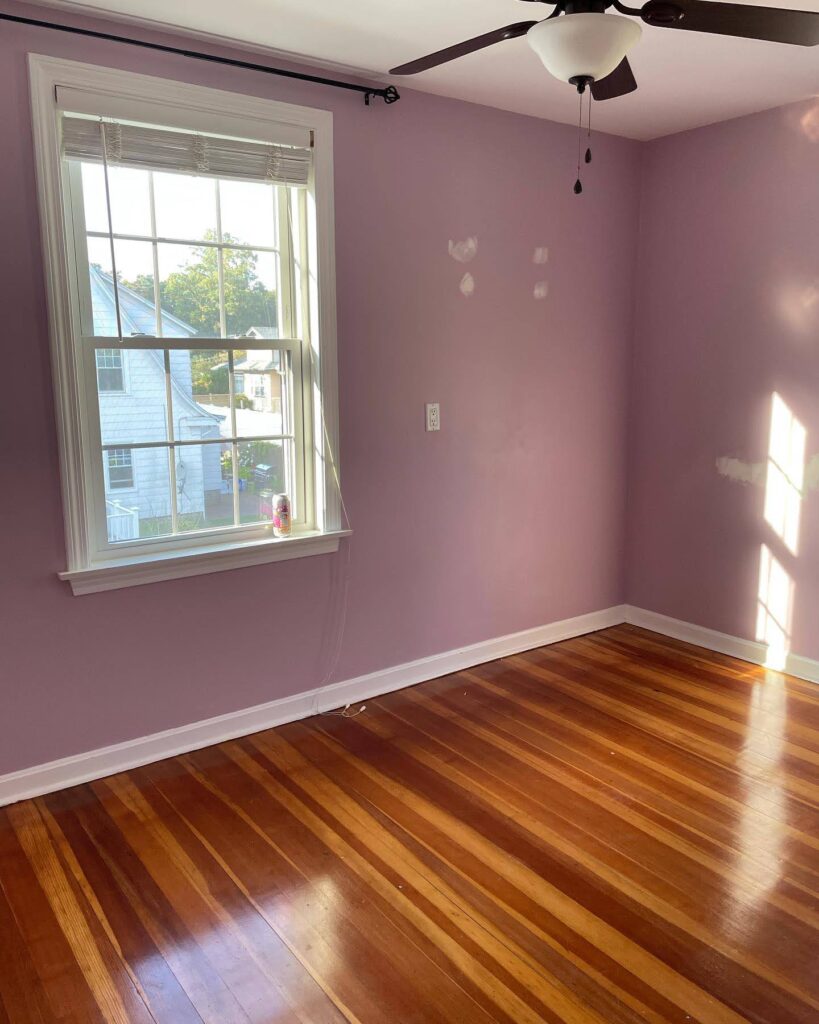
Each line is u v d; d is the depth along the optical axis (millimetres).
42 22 2291
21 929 2021
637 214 3928
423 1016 1743
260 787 2666
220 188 2801
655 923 2023
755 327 3531
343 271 3010
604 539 4141
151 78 2508
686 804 2551
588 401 3920
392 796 2607
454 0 2295
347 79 2916
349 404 3107
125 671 2730
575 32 1596
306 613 3127
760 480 3600
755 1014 1744
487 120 3316
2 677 2506
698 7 1539
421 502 3387
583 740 2979
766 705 3268
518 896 2127
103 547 2703
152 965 1898
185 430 2832
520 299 3561
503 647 3803
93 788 2660
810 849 2316
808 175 3264
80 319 2561
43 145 2352
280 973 1869
